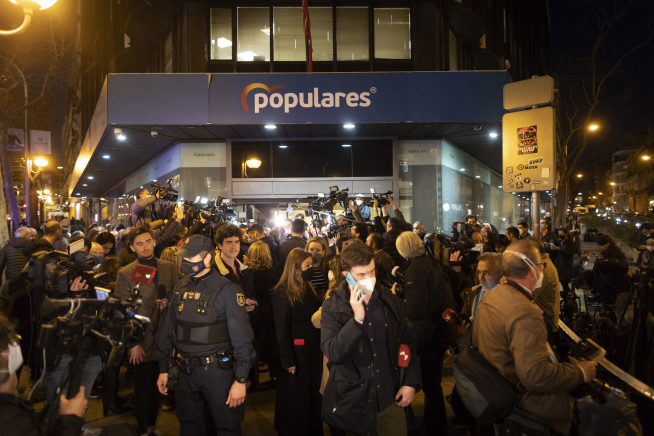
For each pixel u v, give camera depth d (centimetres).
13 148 1955
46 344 164
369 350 259
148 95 1095
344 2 1419
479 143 1505
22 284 479
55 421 166
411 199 1375
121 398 479
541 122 659
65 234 1141
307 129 1226
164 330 311
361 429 254
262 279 504
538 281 256
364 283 244
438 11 1449
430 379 371
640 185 6006
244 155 1354
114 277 512
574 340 285
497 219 2261
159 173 1605
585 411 276
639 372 397
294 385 359
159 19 1543
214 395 291
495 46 2191
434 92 1120
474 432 380
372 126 1198
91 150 1644
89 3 3064
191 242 297
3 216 854
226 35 1413
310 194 1359
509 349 239
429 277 370
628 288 582
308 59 1299
